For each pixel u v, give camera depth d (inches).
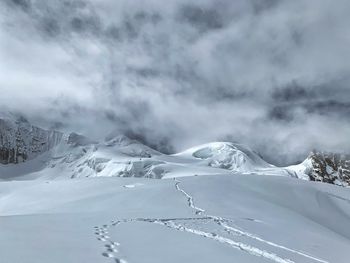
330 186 3235.7
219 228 929.5
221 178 3004.4
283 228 1089.4
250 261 537.3
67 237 572.4
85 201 2078.0
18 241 492.1
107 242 564.1
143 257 481.7
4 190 3294.8
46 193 2795.3
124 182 3038.9
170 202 1795.0
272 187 2721.5
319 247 786.2
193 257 518.0
